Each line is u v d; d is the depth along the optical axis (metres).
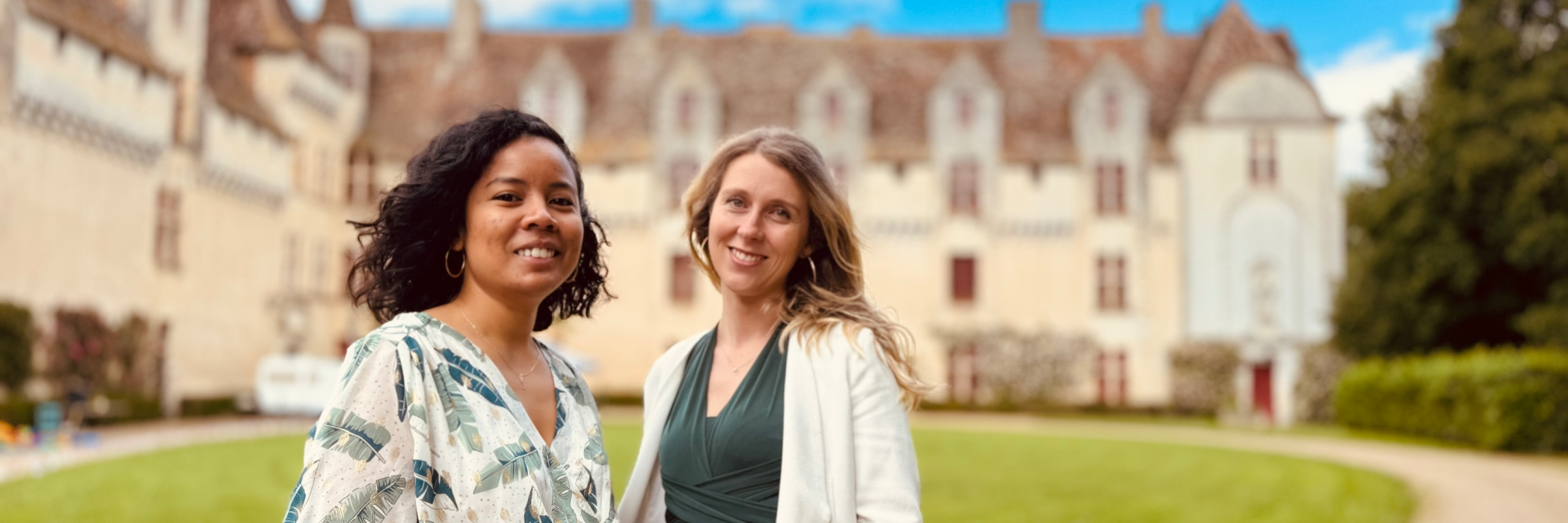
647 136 32.12
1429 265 25.36
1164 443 18.41
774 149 2.75
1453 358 18.95
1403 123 28.44
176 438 17.02
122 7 21.31
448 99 33.16
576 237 2.35
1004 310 31.67
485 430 2.07
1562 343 23.36
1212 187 31.83
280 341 27.64
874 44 34.28
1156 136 32.75
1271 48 33.09
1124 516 8.95
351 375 1.99
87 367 19.09
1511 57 25.25
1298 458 15.10
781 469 2.45
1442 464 14.23
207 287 24.16
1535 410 15.98
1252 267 31.59
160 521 7.88
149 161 21.67
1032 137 32.50
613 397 29.95
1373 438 20.45
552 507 2.13
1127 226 31.84
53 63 18.36
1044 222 31.84
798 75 33.28
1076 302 31.69
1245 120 31.91
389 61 33.97
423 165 2.29
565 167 2.36
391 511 1.93
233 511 8.55
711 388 2.75
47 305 18.31
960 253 31.86
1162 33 34.84
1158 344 31.52
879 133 32.34
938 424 25.05
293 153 28.33
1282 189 31.73
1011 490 10.88
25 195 17.70
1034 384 30.95
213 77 25.78
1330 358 30.53
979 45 34.44
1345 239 33.44
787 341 2.64
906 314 31.56
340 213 31.16
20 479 10.56
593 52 34.47
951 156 31.98
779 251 2.71
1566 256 23.97
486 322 2.30
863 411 2.46
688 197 2.95
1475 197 25.17
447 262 2.35
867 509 2.38
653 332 31.20
